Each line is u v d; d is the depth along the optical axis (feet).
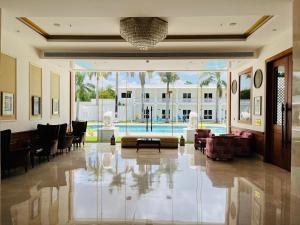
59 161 26.50
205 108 46.01
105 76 45.52
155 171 22.18
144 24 20.26
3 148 19.67
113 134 41.57
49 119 32.99
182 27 22.91
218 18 20.65
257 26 22.06
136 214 13.08
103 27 23.12
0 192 16.15
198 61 32.81
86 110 45.55
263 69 27.40
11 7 16.58
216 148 27.25
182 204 14.47
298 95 14.29
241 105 35.27
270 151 26.35
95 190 16.83
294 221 12.38
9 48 23.35
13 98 23.95
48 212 13.29
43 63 30.96
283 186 17.99
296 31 14.52
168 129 46.42
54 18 20.80
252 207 14.12
